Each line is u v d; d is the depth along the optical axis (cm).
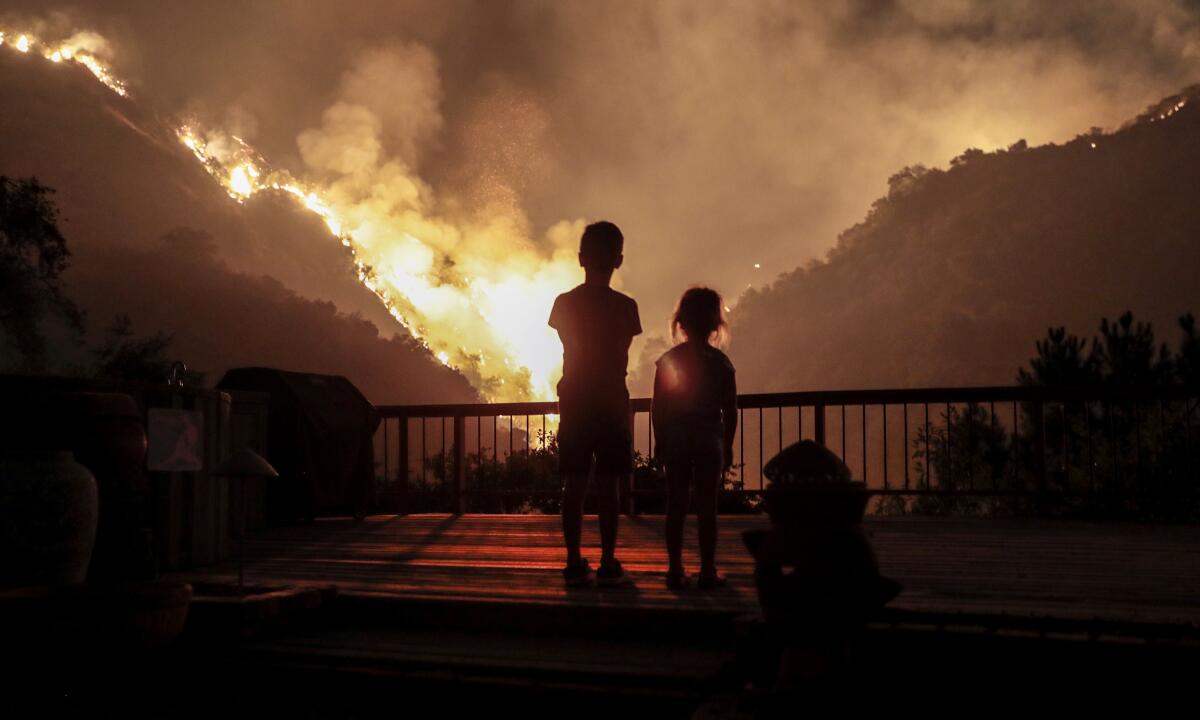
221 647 434
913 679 351
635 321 526
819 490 318
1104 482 1071
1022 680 339
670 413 504
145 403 567
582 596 468
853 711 324
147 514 564
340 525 921
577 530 509
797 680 317
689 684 354
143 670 435
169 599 394
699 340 517
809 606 315
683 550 682
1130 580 509
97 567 512
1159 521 986
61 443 484
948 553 646
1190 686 321
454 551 685
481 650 413
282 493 912
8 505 428
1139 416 1108
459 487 1051
